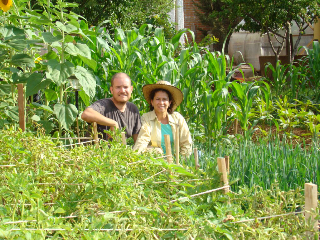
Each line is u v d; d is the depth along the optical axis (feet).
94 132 9.09
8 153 5.94
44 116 11.76
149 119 11.87
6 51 10.77
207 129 15.28
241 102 15.25
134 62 15.69
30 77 10.39
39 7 24.27
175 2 40.11
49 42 9.89
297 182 9.35
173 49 16.44
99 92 15.87
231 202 5.82
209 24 57.72
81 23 14.97
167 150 7.46
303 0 26.78
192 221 4.65
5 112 10.39
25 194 4.04
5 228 3.59
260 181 9.18
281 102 18.67
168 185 5.74
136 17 31.07
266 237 4.67
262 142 13.52
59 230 3.83
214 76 16.51
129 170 5.80
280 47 30.12
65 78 10.05
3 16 11.33
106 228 4.50
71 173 5.20
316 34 34.86
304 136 16.88
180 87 15.53
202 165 10.03
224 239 4.74
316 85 21.74
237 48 42.04
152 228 4.37
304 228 4.90
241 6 28.48
